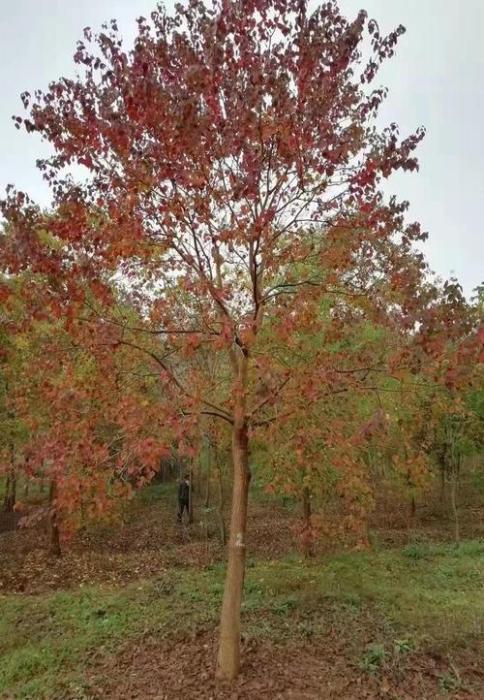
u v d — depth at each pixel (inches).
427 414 277.0
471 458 705.6
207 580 380.2
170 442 208.4
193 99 190.2
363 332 259.6
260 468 438.6
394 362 190.9
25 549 545.0
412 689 207.6
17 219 196.2
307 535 304.0
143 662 242.8
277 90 195.0
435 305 179.9
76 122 208.8
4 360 342.6
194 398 192.4
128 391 219.0
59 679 235.0
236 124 199.0
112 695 214.8
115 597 349.4
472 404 518.3
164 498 877.8
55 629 299.6
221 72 202.1
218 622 279.0
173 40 209.2
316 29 203.2
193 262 219.3
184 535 623.8
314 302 226.5
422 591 348.8
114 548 575.8
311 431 227.5
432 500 770.8
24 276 217.9
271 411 227.6
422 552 483.2
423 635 252.4
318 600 313.1
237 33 205.2
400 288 206.7
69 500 193.5
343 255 218.8
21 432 444.1
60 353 227.9
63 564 490.0
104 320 218.2
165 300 236.4
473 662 228.7
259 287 230.8
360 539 295.0
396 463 240.1
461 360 170.2
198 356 270.7
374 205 220.1
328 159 201.0
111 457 203.5
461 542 538.3
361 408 250.8
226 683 212.8
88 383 220.2
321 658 233.5
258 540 578.2
